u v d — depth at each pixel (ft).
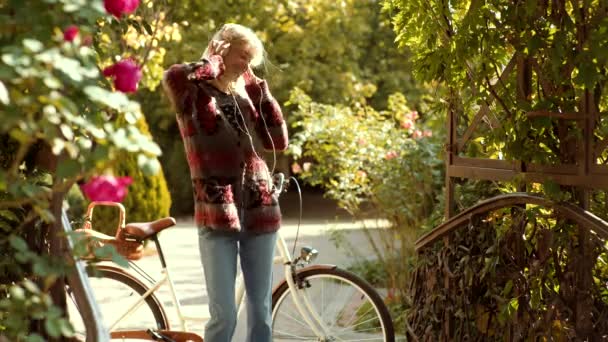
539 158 14.26
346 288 22.75
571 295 13.97
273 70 17.90
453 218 16.21
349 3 66.95
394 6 16.89
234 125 15.96
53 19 8.64
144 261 39.29
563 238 14.05
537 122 14.02
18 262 11.36
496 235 15.46
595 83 13.38
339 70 67.67
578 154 13.79
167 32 39.37
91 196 8.23
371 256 37.29
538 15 14.10
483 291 15.69
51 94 8.10
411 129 31.12
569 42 13.78
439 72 16.38
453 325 16.34
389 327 17.99
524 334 14.53
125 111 8.80
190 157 15.93
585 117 13.66
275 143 16.81
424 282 17.13
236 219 15.78
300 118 65.46
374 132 31.48
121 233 18.30
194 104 15.74
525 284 14.51
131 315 18.89
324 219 62.59
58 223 9.43
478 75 15.16
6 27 8.64
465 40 14.98
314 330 18.47
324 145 31.63
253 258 16.30
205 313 18.76
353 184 31.19
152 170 8.23
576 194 14.02
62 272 8.90
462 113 16.81
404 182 28.60
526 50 14.37
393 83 69.72
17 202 8.85
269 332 16.70
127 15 13.34
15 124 8.20
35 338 8.71
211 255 15.96
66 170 8.31
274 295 18.49
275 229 16.35
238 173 15.93
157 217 47.16
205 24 61.57
